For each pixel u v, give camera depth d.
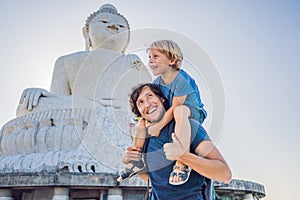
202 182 5.16
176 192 5.07
